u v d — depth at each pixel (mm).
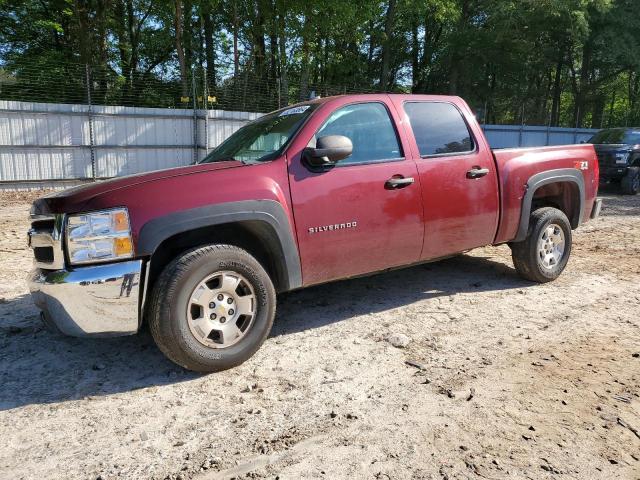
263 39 26438
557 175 5266
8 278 5836
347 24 24547
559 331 4195
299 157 3816
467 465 2512
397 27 33562
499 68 36781
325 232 3875
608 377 3391
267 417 2980
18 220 10109
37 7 25141
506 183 4887
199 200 3350
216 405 3119
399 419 2932
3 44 25516
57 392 3295
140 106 19000
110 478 2461
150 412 3051
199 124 17781
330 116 4031
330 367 3596
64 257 3174
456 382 3346
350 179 3979
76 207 3174
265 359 3738
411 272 6020
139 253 3199
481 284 5508
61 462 2590
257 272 3555
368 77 35844
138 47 28359
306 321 4496
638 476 2428
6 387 3361
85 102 17438
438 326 4332
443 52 35250
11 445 2730
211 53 27250
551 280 5504
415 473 2461
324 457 2600
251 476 2463
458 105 4828
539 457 2570
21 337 4176
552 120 41781
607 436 2744
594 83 37062
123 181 3443
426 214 4383
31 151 15242
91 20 23516
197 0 23172
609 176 13992
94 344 4039
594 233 8430
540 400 3109
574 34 31031
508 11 31188
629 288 5324
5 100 15312
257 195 3535
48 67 18078
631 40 31781
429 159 4445
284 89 22094
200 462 2578
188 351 3307
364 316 4594
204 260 3326
